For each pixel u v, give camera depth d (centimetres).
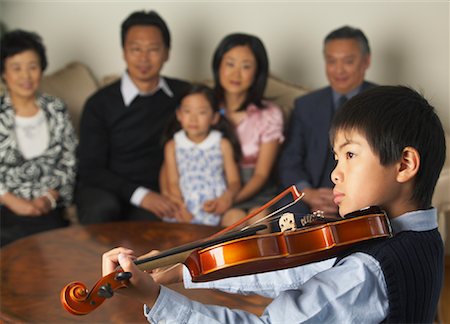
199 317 120
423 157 128
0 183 323
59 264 226
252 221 306
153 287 120
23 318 184
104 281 117
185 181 323
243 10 396
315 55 387
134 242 246
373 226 127
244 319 121
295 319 116
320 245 127
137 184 341
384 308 119
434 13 362
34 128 331
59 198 336
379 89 131
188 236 251
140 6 413
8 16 432
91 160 342
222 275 131
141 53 334
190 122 317
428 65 368
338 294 117
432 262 129
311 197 310
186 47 411
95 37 423
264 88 331
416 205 132
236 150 327
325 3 380
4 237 310
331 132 133
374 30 375
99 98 344
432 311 133
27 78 323
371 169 126
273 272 151
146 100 344
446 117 368
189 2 405
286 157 329
